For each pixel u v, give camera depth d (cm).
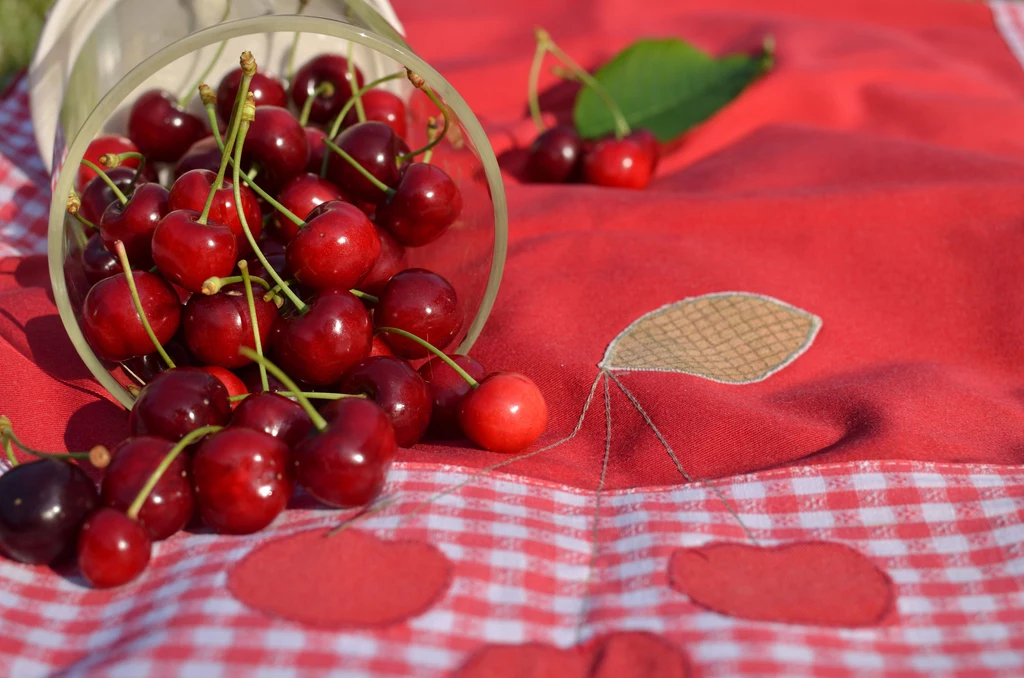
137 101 50
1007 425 44
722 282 50
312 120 54
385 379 42
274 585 38
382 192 47
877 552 40
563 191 57
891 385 45
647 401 45
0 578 38
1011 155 62
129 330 42
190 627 36
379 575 38
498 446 43
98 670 35
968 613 38
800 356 48
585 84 65
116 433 44
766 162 59
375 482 39
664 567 39
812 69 66
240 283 43
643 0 79
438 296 44
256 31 43
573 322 49
